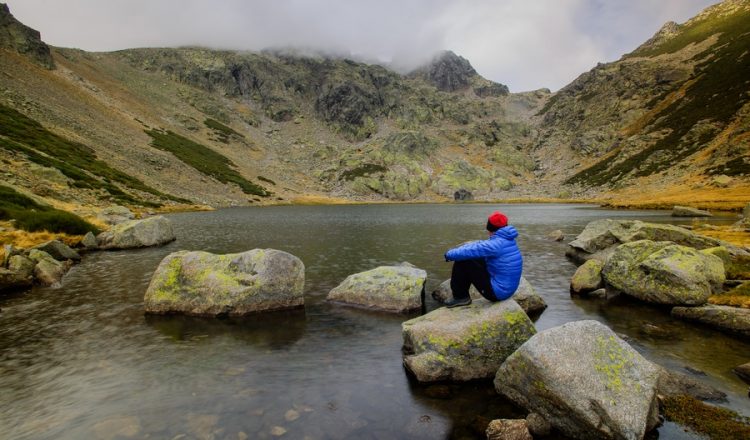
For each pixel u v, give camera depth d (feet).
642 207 309.42
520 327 33.78
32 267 67.82
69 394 29.96
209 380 32.53
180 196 326.24
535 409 26.76
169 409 27.78
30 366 35.01
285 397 29.71
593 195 485.56
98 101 472.44
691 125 509.76
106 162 308.19
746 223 138.62
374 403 28.89
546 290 63.41
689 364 35.29
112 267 81.30
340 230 160.76
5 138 225.76
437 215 268.82
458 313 36.42
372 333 44.32
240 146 650.43
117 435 24.48
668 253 55.72
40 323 46.73
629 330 44.52
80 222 113.70
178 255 54.29
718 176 361.51
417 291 53.57
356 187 605.31
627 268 57.98
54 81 431.02
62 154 259.60
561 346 26.53
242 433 24.81
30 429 25.23
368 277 57.52
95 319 48.39
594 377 24.89
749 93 479.00
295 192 528.22
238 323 47.52
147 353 38.22
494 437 24.23
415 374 32.58
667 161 467.52
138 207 236.84
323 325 46.85
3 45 441.68
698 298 49.29
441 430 25.54
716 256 58.39
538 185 647.15
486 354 32.91
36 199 131.44
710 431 24.27
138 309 52.65
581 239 92.02
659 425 25.12
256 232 151.84
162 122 563.89
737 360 36.09
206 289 50.80
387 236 138.82
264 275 52.19
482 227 174.70
